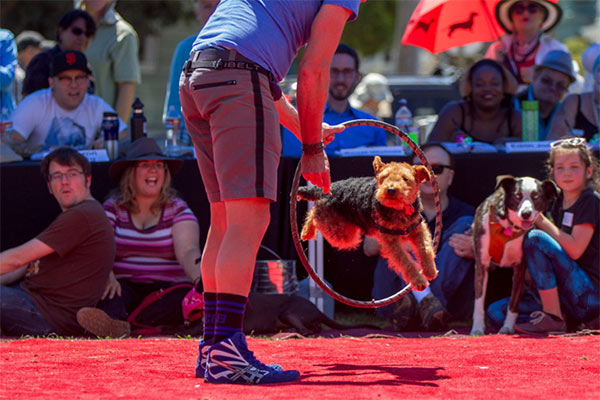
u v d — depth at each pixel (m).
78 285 9.00
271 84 5.43
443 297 9.77
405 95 19.31
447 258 9.86
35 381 5.41
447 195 10.42
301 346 7.48
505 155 10.48
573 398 4.75
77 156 9.24
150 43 33.75
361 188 6.83
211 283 5.78
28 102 11.10
